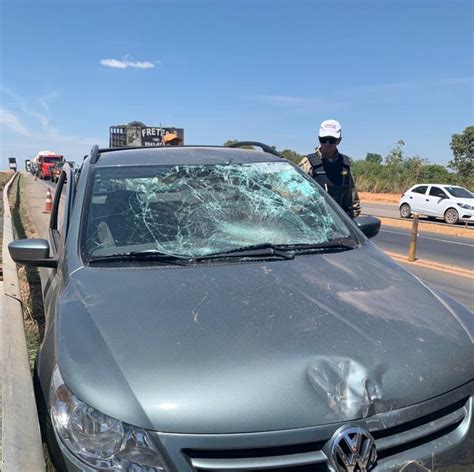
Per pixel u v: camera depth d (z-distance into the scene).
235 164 3.74
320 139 5.14
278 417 1.81
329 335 2.13
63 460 1.89
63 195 4.37
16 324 4.48
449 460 1.99
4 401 3.01
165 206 3.24
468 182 37.31
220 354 1.99
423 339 2.21
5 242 8.17
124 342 2.07
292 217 3.36
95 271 2.70
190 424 1.79
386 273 2.84
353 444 1.81
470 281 8.59
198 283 2.52
